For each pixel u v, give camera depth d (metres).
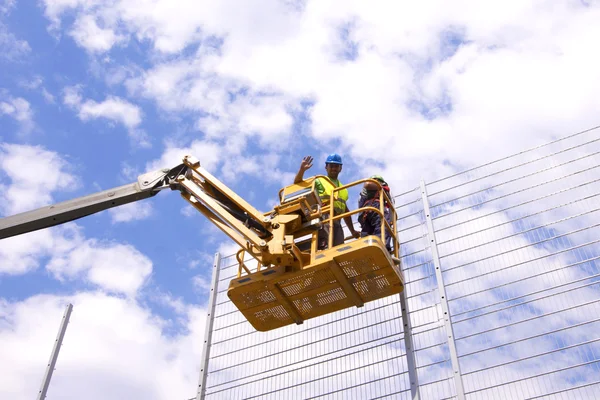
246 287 10.97
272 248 10.70
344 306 11.13
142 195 11.85
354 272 10.69
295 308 11.24
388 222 11.49
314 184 11.37
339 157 12.48
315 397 10.98
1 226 11.55
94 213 11.84
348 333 11.34
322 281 10.80
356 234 11.96
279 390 11.41
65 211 11.67
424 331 10.53
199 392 12.17
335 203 11.85
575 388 9.05
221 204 11.72
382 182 11.88
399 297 11.10
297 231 11.23
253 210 11.28
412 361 10.38
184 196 11.85
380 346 10.84
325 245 11.35
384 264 10.49
